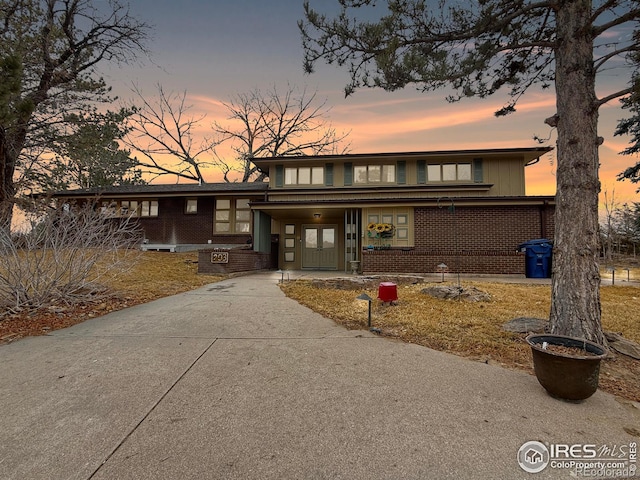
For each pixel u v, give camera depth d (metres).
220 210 15.62
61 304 5.62
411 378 2.93
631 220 20.50
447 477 1.72
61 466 1.79
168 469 1.76
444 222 11.34
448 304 5.89
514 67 5.25
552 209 10.88
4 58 7.36
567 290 3.76
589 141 3.79
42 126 12.53
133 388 2.73
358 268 11.96
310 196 14.31
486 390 2.71
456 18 4.74
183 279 8.80
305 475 1.72
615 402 2.54
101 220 7.03
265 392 2.67
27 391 2.67
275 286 8.14
